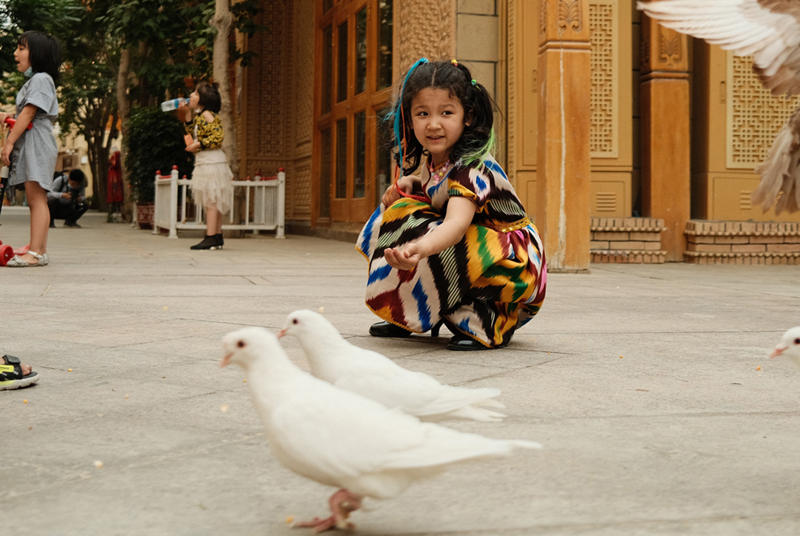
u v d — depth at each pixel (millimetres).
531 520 2002
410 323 4508
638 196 12445
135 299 6375
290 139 19234
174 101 12164
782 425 2941
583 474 2363
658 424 2932
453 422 2932
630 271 10258
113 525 1946
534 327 5359
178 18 18703
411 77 4273
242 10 16969
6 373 3387
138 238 15141
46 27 23812
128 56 21594
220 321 5289
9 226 20266
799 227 11734
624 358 4234
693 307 6543
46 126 8672
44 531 1906
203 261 10172
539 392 3420
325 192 17109
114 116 40344
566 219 9445
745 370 3945
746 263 11719
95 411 3035
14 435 2711
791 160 2049
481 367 3947
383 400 2195
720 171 12195
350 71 15469
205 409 3072
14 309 5719
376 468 1653
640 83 12234
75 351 4223
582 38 9203
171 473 2338
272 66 19062
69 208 19516
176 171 15281
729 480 2322
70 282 7461
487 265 4336
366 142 14633
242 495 2160
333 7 16344
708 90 12125
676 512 2064
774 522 1999
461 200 4160
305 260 10648
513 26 11438
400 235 4465
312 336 2332
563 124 9281
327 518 1956
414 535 1903
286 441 1721
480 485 2260
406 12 12844
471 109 4258
